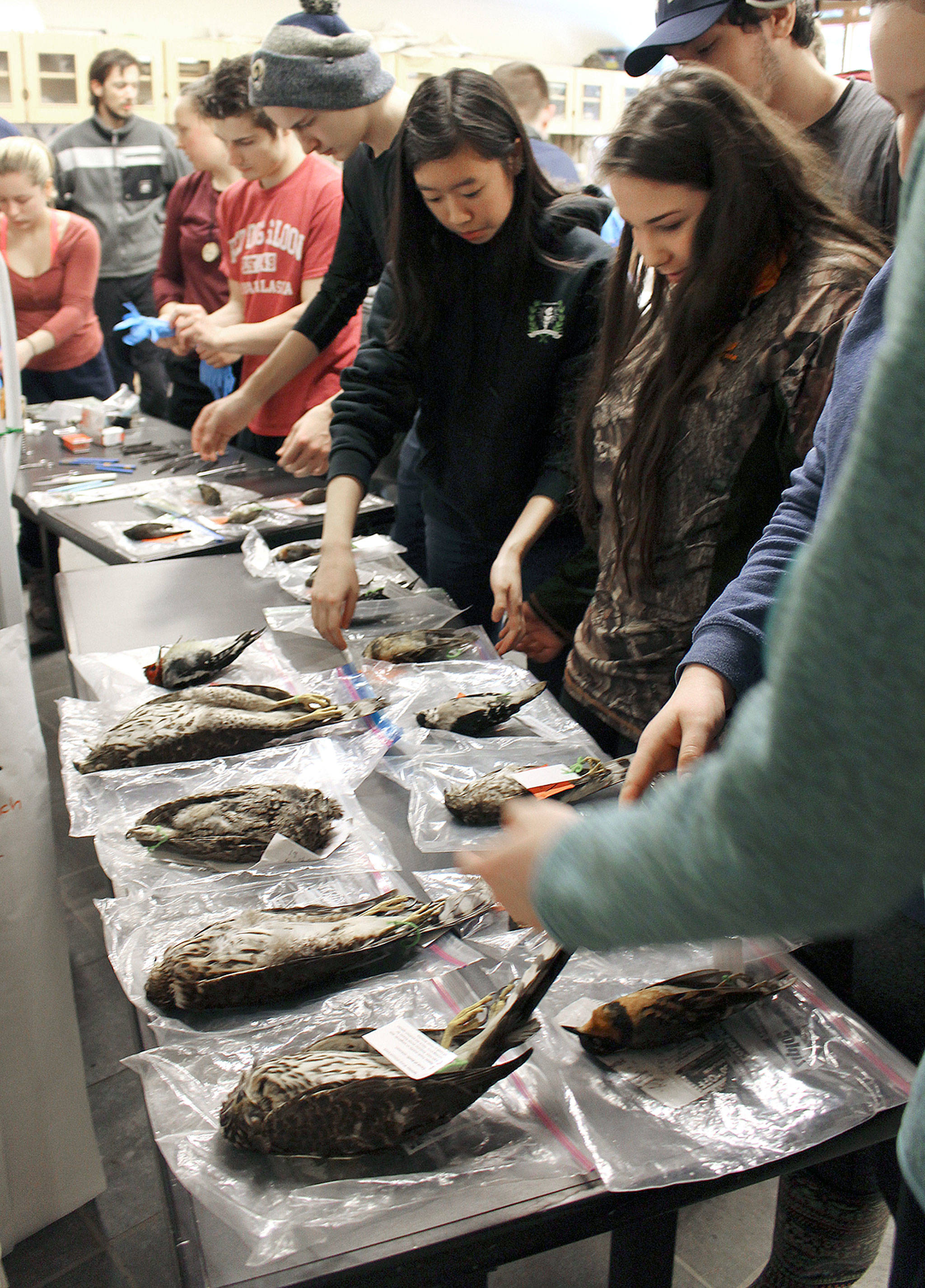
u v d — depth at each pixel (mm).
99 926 2004
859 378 845
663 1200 672
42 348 3648
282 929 849
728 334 1171
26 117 5152
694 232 1149
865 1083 744
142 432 3154
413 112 1502
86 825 1063
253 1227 637
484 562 2020
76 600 1737
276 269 2793
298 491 2428
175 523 2186
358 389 1802
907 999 880
